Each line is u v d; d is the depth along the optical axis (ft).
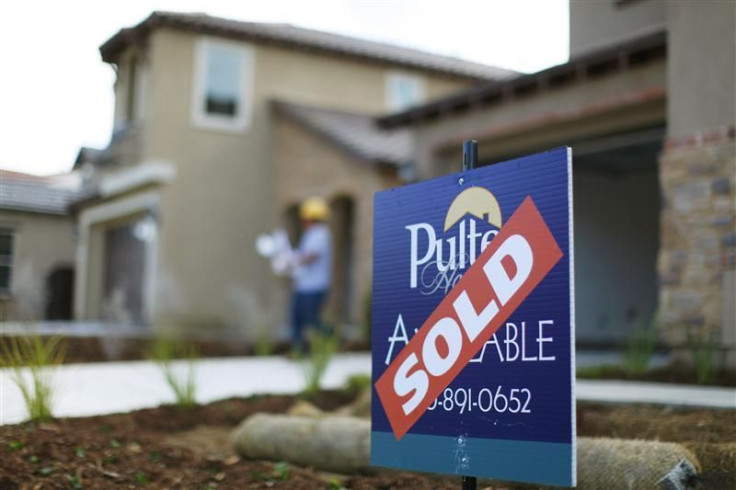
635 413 16.83
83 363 29.71
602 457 12.84
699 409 16.48
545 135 36.52
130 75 55.01
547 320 10.25
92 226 60.90
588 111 33.65
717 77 24.11
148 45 53.62
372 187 48.03
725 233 23.90
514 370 10.53
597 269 46.26
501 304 10.75
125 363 29.53
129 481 14.35
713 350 23.48
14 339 21.21
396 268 12.15
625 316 47.88
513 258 10.69
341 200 54.60
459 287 11.28
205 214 53.57
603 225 47.01
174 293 49.24
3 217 63.41
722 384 21.42
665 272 25.34
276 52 56.95
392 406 11.94
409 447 11.64
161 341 30.78
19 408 18.86
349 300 53.93
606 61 31.83
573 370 9.95
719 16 24.06
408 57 60.80
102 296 60.49
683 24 24.97
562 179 10.25
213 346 38.45
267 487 14.71
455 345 11.25
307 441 16.61
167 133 52.60
